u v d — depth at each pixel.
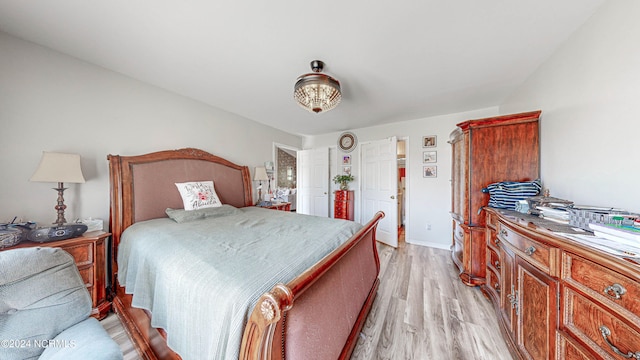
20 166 1.63
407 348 1.39
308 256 1.17
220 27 1.46
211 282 0.91
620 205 1.12
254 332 0.67
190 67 2.00
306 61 1.88
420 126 3.61
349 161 4.44
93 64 1.97
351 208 4.29
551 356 0.97
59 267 0.94
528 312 1.14
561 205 1.34
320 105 1.94
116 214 2.02
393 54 1.76
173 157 2.51
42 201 1.72
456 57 1.80
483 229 2.11
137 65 1.98
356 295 1.46
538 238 1.04
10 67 1.58
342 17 1.35
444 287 2.18
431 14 1.32
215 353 0.74
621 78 1.12
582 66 1.40
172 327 0.96
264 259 1.11
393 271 2.59
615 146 1.16
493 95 2.59
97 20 1.40
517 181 1.96
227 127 3.25
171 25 1.44
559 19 1.36
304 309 0.88
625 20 1.09
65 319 0.88
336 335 1.13
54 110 1.77
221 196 2.98
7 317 0.78
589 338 0.80
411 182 3.69
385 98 2.69
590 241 0.85
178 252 1.23
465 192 2.18
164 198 2.36
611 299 0.72
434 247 3.50
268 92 2.57
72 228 1.57
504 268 1.49
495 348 1.39
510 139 1.98
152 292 1.23
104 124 2.05
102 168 2.04
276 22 1.40
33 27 1.48
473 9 1.28
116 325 1.60
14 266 0.82
